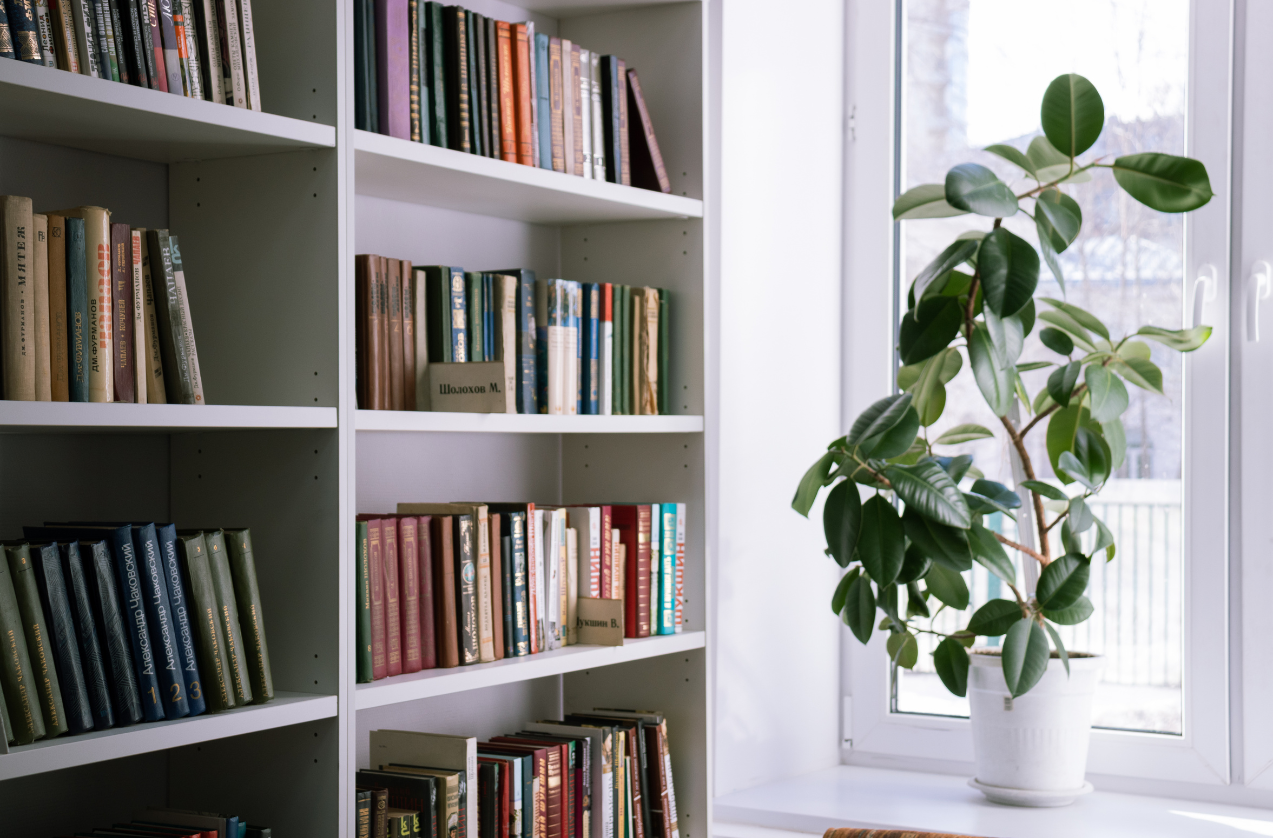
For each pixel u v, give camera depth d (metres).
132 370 1.35
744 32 2.67
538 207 2.10
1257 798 2.47
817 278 2.90
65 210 1.33
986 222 2.82
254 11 1.57
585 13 2.29
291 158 1.55
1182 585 2.56
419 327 1.78
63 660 1.25
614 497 2.30
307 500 1.54
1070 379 2.21
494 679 1.75
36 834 1.51
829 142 2.94
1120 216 2.65
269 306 1.57
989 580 2.79
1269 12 2.47
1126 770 2.60
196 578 1.38
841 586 2.31
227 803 1.60
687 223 2.21
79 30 1.28
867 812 2.45
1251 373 2.48
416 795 1.69
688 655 2.19
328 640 1.52
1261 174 2.48
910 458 2.36
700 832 2.17
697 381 2.19
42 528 1.36
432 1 1.77
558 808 1.90
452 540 1.77
